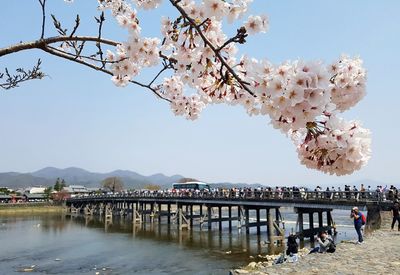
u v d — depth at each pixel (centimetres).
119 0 415
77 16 371
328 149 261
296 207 2872
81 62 396
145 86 445
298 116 229
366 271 1064
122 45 390
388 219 2088
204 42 335
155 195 4941
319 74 224
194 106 557
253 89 247
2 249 3148
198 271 2197
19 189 13038
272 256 2377
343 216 6831
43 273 2270
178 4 333
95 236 3897
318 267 1157
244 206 3569
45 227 4900
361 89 262
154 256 2727
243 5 309
